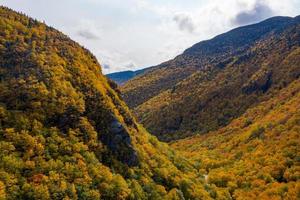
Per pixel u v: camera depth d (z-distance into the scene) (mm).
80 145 76625
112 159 82812
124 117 100375
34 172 65688
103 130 85750
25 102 77438
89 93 89562
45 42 97312
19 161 65375
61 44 101188
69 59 96312
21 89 79062
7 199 58531
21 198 60594
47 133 74625
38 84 80688
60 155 72375
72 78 89500
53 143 73250
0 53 86000
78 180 69375
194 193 96812
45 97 79688
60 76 86375
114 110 92750
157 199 82688
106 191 72625
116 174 78750
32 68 84312
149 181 86938
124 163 85375
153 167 94562
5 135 68938
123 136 88438
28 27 100938
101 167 76375
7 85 79312
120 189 74812
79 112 82625
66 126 78875
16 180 61625
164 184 92688
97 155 80062
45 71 84625
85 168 72562
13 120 72562
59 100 81000
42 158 68750
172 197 86438
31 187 62375
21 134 69875
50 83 82688
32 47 91375
